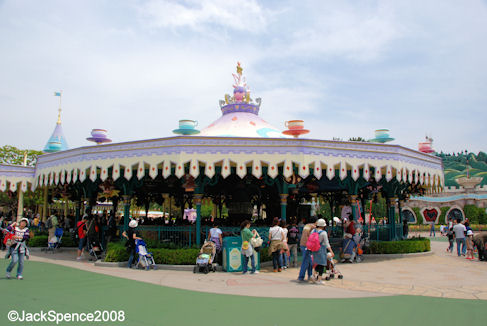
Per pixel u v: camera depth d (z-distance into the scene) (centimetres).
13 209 3167
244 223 1062
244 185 1622
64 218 2123
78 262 1285
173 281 931
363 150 1277
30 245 1689
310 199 2205
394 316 619
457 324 578
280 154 1180
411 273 1083
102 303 691
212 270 1095
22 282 889
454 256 1544
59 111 2117
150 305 680
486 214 4391
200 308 661
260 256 1215
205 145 1177
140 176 1217
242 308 663
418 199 4803
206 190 1827
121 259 1210
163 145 1197
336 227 1931
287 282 925
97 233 1374
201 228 1302
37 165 1652
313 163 1205
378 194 1864
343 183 1415
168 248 1236
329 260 962
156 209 4350
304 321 586
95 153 1320
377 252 1426
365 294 793
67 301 702
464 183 4691
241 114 1652
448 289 860
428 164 1541
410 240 1547
